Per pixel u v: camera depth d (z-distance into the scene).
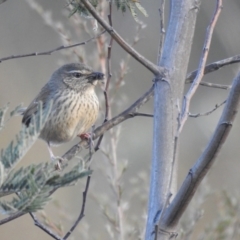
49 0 22.81
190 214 11.63
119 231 11.24
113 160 11.69
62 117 11.05
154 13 23.53
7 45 23.89
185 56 8.05
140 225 11.77
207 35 7.22
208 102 21.94
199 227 15.38
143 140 20.48
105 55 12.26
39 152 19.00
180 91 7.93
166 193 7.45
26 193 4.70
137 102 8.88
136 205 15.08
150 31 23.31
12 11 24.19
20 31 24.06
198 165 6.80
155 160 7.65
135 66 22.72
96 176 15.00
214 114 18.59
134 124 20.94
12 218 6.44
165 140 7.70
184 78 8.01
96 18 7.12
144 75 22.72
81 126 11.34
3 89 22.56
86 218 16.84
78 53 12.55
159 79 7.88
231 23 16.67
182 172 20.44
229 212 11.38
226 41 16.61
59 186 4.76
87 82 11.27
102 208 11.59
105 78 12.19
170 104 7.82
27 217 17.66
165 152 7.64
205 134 18.36
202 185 11.78
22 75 23.23
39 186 4.68
